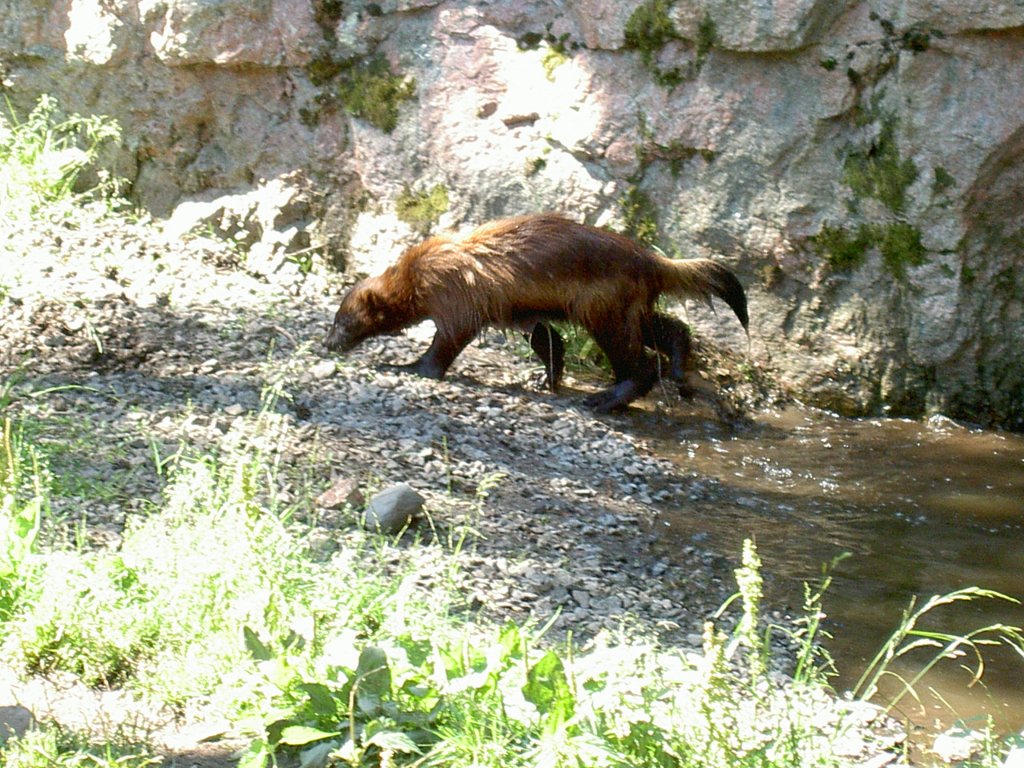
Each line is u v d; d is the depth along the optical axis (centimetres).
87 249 973
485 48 969
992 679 528
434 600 511
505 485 698
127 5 1038
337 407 763
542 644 505
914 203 865
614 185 942
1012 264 873
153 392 736
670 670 466
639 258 855
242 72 1032
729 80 897
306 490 605
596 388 933
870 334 904
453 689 400
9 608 462
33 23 1079
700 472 784
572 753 365
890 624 577
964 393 897
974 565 645
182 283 955
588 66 939
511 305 855
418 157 993
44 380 734
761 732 414
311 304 973
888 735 479
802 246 907
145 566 482
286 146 1038
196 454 633
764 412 914
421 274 860
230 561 469
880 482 774
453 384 857
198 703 427
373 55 1002
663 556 643
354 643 448
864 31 854
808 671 499
